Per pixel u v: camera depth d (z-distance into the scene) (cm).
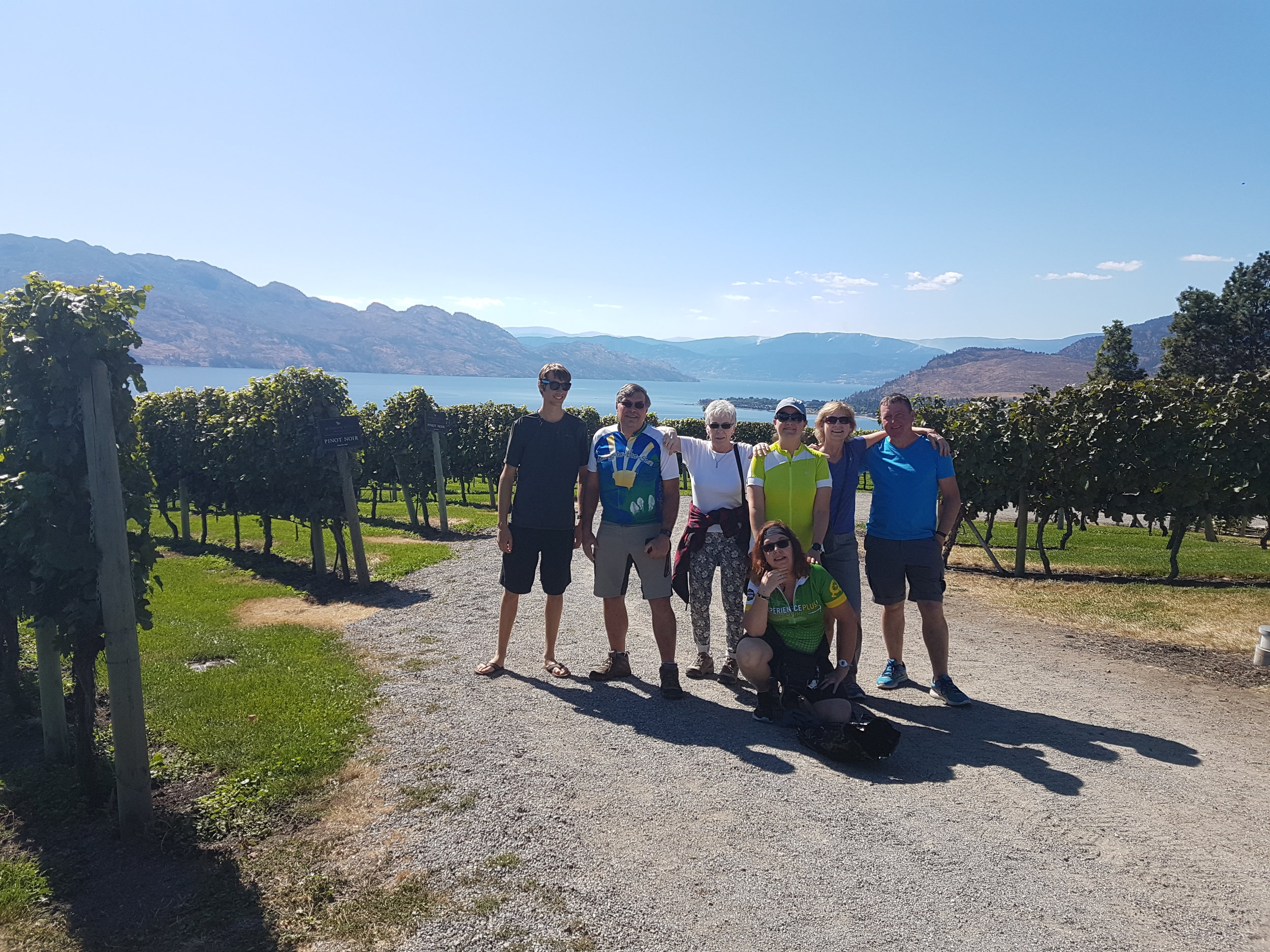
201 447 1355
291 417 1053
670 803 390
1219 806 386
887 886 316
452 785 415
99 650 419
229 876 338
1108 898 307
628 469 549
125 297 398
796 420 525
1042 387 1084
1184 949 275
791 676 496
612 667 594
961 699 536
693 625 595
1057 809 381
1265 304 4894
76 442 379
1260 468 927
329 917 305
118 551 367
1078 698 559
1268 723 508
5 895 323
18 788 427
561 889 319
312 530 1077
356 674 610
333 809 394
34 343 366
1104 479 1006
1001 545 1334
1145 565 1115
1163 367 5231
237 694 561
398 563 1151
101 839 376
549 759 446
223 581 1038
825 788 406
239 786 417
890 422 541
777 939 284
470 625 780
